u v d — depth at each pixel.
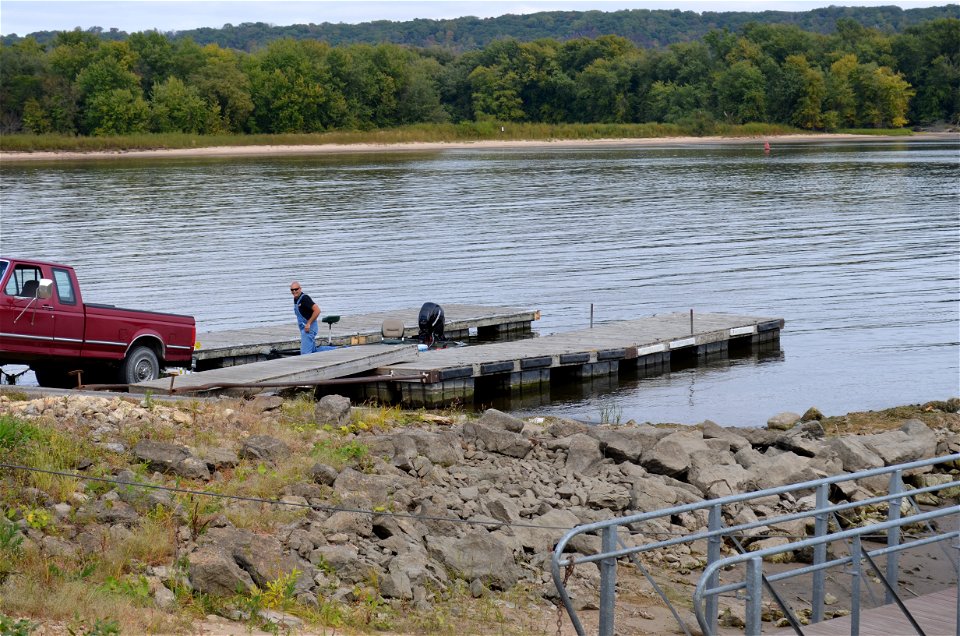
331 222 66.38
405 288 44.22
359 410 21.89
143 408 18.98
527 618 13.35
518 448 19.55
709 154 148.25
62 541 12.88
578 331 33.84
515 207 74.88
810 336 35.62
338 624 11.98
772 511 18.39
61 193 86.75
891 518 14.30
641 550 11.14
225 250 54.34
